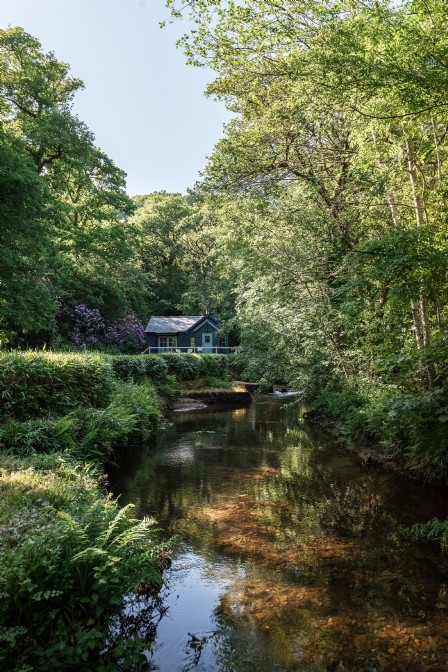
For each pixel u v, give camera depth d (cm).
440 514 581
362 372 1031
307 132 1020
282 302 1278
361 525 547
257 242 1360
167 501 634
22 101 1916
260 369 1791
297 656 310
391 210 880
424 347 645
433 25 528
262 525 547
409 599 380
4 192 1373
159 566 428
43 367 770
